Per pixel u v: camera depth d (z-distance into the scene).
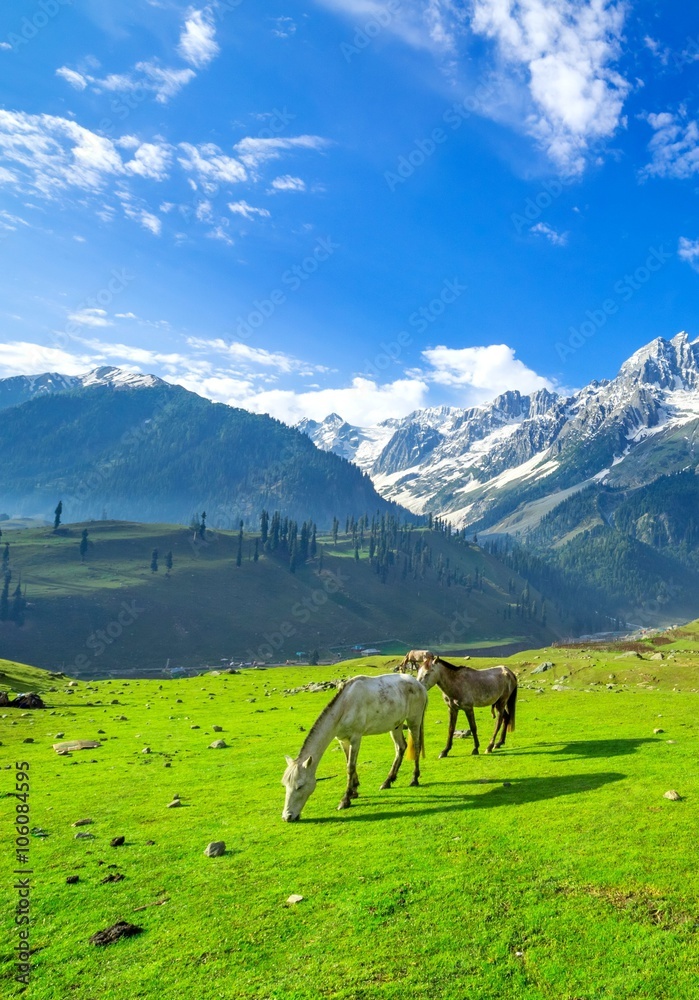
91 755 22.78
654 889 8.91
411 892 9.22
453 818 12.31
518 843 10.80
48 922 9.12
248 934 8.41
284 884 9.86
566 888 9.12
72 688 53.53
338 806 13.92
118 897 9.84
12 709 37.41
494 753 18.98
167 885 10.18
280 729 28.86
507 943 7.84
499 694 19.44
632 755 16.81
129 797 16.05
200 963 7.84
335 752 21.41
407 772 17.05
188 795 16.02
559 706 30.41
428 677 18.03
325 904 9.06
